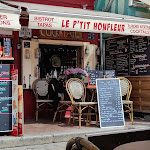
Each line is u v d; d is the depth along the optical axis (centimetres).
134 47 920
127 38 942
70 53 973
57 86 793
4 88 610
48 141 627
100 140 224
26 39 873
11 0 824
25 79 871
